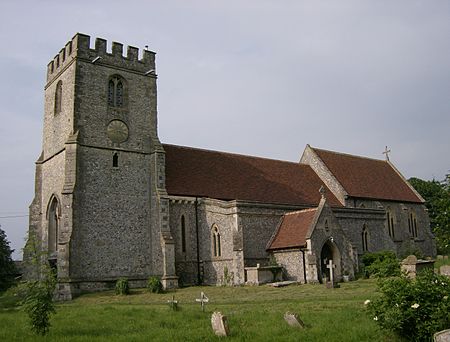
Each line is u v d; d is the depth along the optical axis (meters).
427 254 60.69
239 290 34.59
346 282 37.75
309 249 37.56
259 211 41.19
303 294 30.38
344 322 17.23
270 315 20.05
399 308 13.69
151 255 39.31
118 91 41.19
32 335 17.02
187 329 17.59
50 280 21.16
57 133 40.78
